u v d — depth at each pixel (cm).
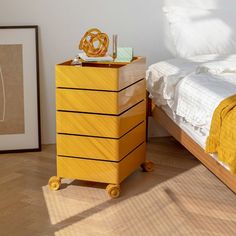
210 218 251
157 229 240
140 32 362
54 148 356
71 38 353
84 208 262
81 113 271
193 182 296
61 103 273
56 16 347
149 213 256
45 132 364
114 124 268
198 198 274
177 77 305
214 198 275
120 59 288
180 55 356
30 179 300
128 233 236
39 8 344
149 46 366
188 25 355
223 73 304
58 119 276
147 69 364
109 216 253
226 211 259
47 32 348
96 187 289
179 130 306
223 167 248
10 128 346
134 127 291
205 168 318
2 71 340
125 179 301
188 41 352
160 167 320
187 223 246
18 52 341
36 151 350
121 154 275
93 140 273
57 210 260
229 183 243
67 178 288
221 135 236
